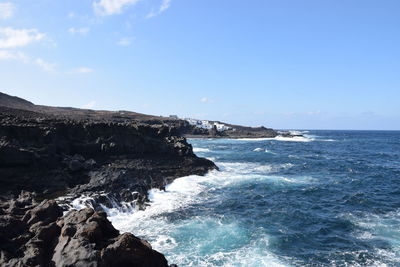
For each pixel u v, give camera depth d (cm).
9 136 2598
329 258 1542
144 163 3300
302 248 1661
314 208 2422
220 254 1558
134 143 3528
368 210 2369
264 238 1778
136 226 1933
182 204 2439
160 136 4306
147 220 2050
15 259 1066
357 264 1481
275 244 1702
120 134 3491
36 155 2453
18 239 1198
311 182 3475
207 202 2514
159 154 3706
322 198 2752
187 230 1875
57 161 2644
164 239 1731
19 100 10344
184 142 4412
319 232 1895
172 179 3183
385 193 2970
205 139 13038
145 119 12669
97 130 3394
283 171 4269
